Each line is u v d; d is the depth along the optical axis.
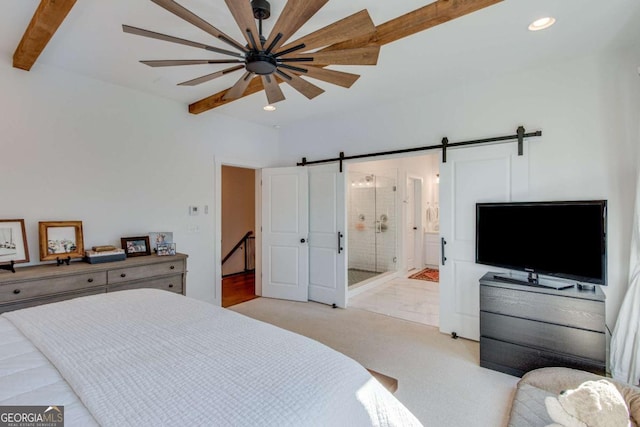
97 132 3.22
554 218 2.63
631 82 2.58
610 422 1.46
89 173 3.17
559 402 1.61
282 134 5.09
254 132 4.80
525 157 3.02
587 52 2.68
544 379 2.18
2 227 2.62
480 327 2.74
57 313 1.66
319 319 3.93
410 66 2.95
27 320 1.56
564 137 2.85
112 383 1.01
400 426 1.17
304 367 1.17
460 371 2.67
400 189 6.23
